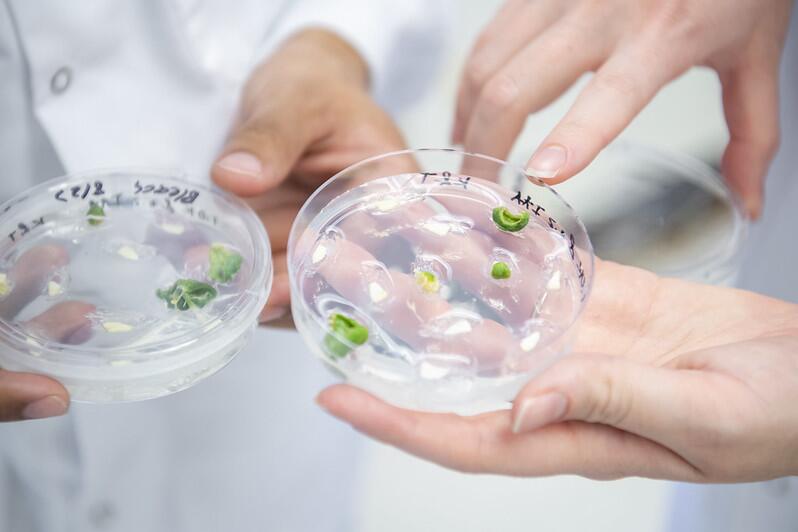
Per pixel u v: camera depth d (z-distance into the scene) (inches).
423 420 13.9
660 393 13.6
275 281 16.5
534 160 15.5
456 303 15.0
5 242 16.2
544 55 17.1
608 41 17.3
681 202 19.6
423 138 27.3
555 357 14.4
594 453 14.4
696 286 16.2
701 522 21.2
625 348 15.7
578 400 13.6
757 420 13.8
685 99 25.6
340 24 20.7
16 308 15.5
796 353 14.3
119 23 17.8
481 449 14.0
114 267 16.2
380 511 24.2
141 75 18.4
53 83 17.4
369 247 15.6
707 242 18.7
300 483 20.9
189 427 19.3
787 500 19.5
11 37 16.8
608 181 20.1
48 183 16.7
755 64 18.9
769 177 21.0
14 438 17.7
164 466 19.2
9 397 14.3
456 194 16.3
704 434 13.9
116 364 14.7
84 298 15.7
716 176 20.1
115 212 16.9
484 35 19.3
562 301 15.1
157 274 16.1
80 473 18.2
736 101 19.4
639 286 16.2
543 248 15.7
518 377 14.1
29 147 18.2
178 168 18.8
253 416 19.8
